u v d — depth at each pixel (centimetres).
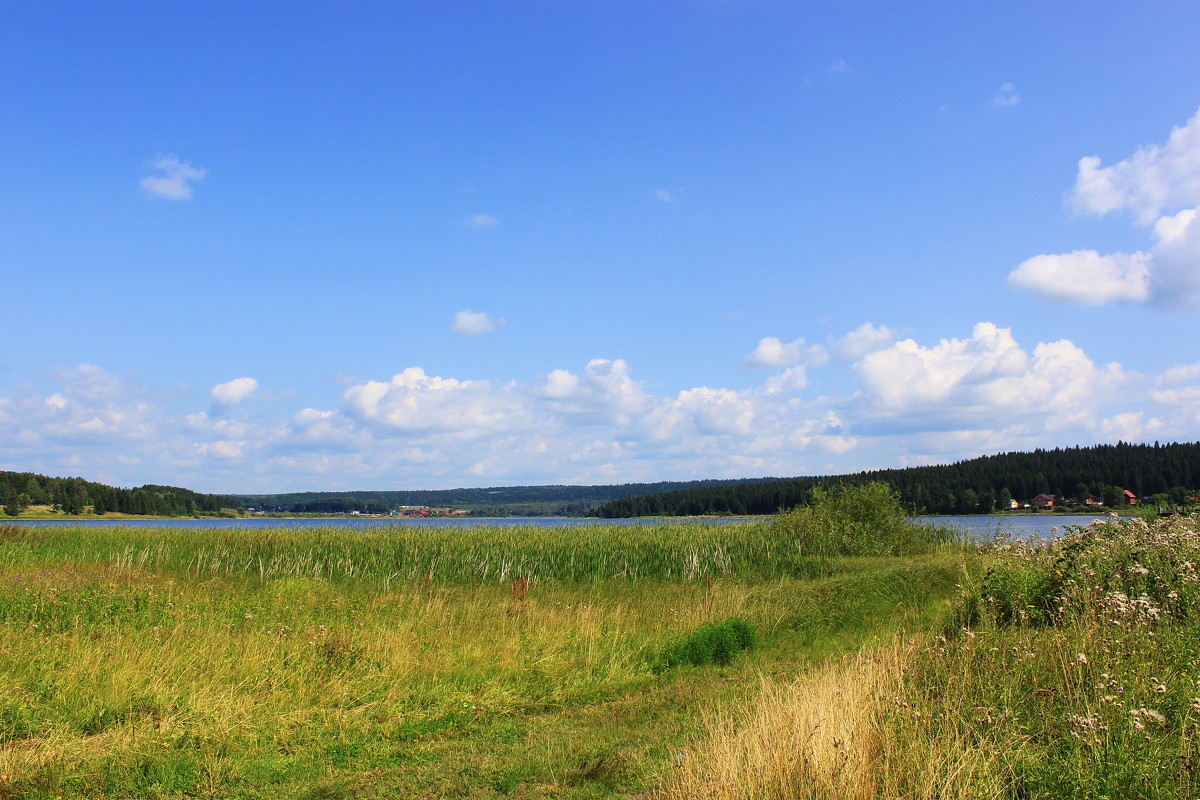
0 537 2725
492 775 629
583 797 571
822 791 454
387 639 999
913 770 475
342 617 1166
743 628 1113
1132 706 515
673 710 801
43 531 2988
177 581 1941
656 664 1028
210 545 2494
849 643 1126
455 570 2220
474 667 932
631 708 819
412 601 1431
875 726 537
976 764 471
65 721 705
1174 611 802
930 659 700
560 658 993
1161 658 634
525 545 2320
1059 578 966
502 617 1213
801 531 2445
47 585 1236
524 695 873
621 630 1173
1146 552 958
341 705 801
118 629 1009
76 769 616
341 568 2266
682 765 552
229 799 596
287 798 597
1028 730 548
